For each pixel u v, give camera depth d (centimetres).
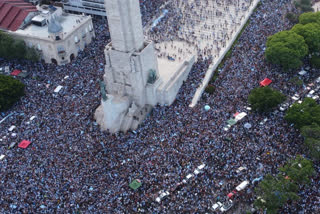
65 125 12138
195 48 15812
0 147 11562
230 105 12419
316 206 9031
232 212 9375
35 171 10506
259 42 15362
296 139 10881
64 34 15462
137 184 9975
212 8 18238
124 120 12475
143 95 12975
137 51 12200
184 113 12331
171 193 9794
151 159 10650
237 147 10719
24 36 15650
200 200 9575
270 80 13262
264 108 11794
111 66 12675
